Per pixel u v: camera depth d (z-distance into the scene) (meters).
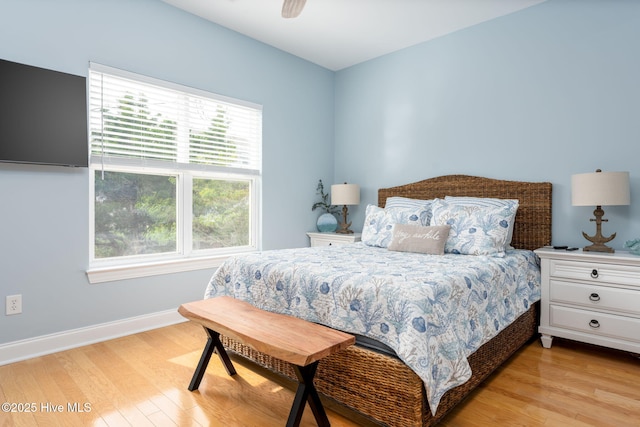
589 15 2.85
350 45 3.89
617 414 1.78
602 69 2.80
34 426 1.68
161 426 1.69
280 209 4.04
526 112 3.17
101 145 2.77
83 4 2.64
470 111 3.49
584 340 2.50
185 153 3.26
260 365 2.33
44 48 2.47
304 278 2.03
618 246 2.74
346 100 4.54
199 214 3.42
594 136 2.84
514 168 3.24
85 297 2.68
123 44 2.84
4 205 2.35
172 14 3.12
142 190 3.06
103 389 2.02
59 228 2.56
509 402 1.90
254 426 1.70
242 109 3.70
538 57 3.09
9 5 2.34
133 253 3.01
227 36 3.52
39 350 2.47
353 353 1.75
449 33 3.62
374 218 3.41
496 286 2.23
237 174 3.68
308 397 1.62
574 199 2.63
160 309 3.09
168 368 2.29
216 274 2.61
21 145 2.33
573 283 2.54
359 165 4.41
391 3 3.06
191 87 3.25
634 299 2.30
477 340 1.89
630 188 2.69
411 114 3.92
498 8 3.16
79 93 2.57
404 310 1.60
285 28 3.52
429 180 3.71
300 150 4.23
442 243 2.76
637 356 2.51
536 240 3.07
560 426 1.68
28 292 2.44
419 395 1.51
